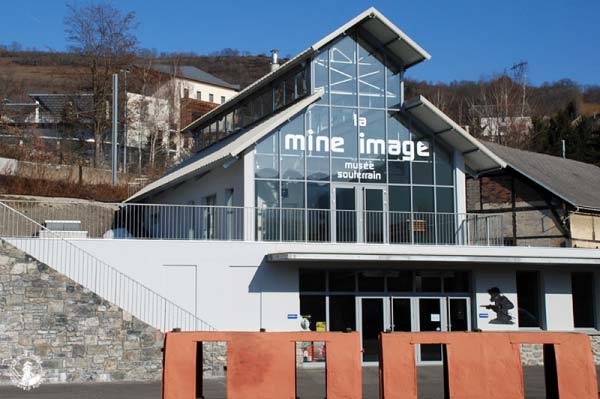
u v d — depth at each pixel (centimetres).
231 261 2234
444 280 2500
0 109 5209
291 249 2278
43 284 1942
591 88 10650
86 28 5656
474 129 7262
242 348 1295
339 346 1323
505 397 1320
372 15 2572
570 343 1331
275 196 2455
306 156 2522
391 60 2694
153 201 3406
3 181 3988
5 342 1905
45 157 4591
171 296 2172
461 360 1323
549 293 2606
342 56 2630
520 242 3142
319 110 2572
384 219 2573
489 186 3247
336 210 2512
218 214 2461
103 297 2078
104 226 3225
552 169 3591
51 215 3219
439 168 2695
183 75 9325
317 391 1819
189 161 3603
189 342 1283
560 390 1307
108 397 1661
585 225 3136
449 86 8975
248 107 3112
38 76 9350
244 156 2431
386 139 2641
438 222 2641
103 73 5688
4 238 2016
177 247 2192
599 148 6275
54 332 1934
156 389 1800
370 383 1973
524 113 7406
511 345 1337
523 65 7962
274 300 2259
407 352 1319
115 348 1962
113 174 4453
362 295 2392
